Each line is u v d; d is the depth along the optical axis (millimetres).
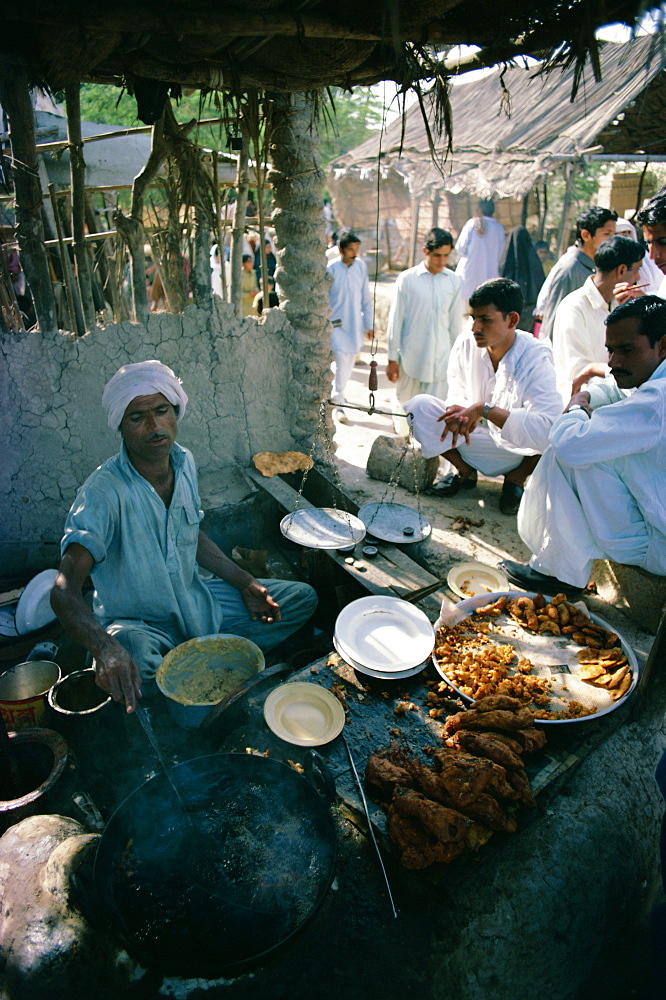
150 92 2535
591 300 3750
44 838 1893
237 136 3213
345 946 1772
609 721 2365
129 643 2504
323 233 3775
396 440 4277
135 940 1584
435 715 2340
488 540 3604
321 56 2088
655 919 1905
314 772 1949
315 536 3125
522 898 1973
